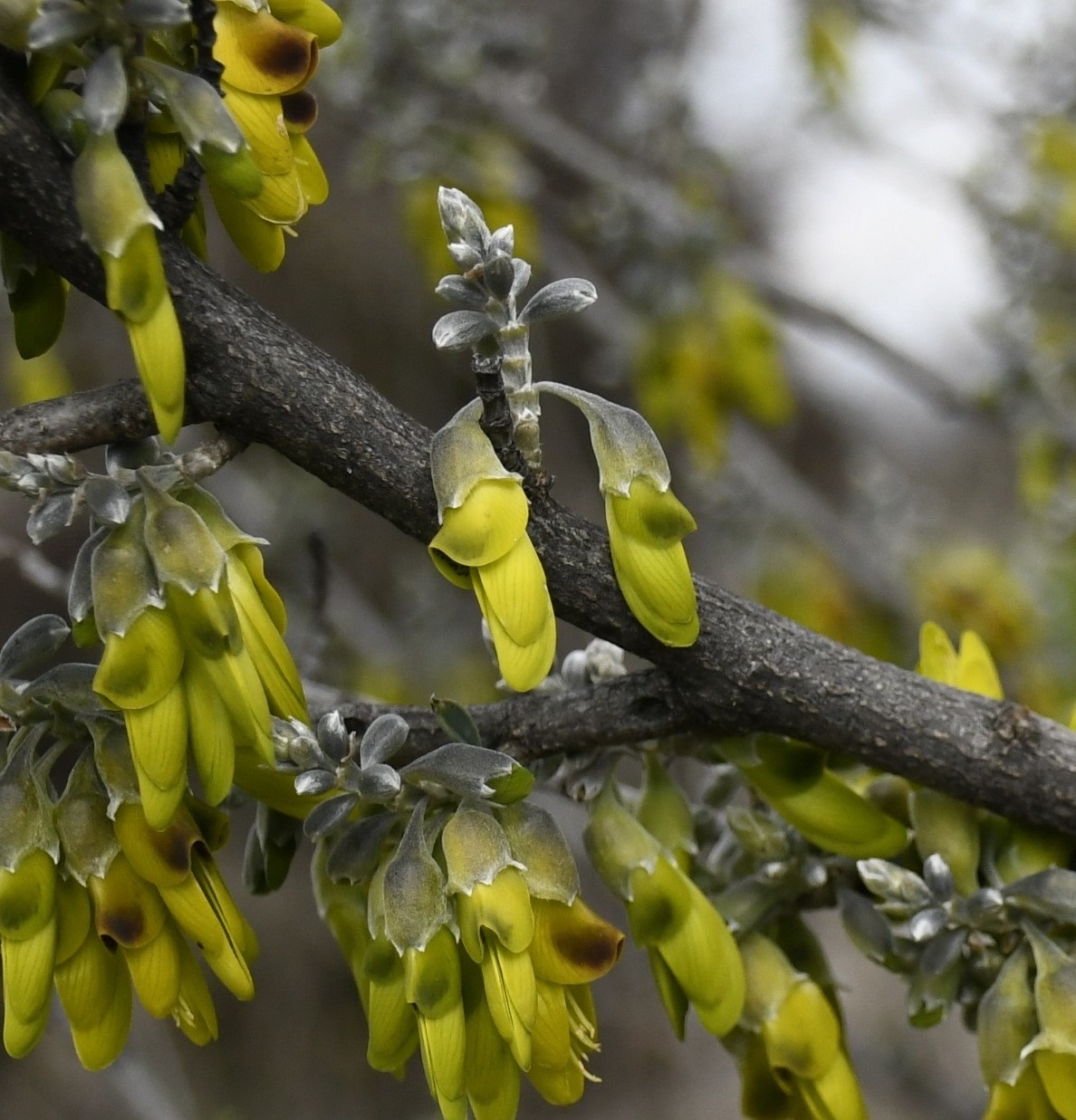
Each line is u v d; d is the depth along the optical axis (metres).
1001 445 2.36
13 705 0.75
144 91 0.74
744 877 0.79
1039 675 1.38
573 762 0.78
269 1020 2.28
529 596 0.75
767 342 1.33
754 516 1.53
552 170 1.75
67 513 0.75
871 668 0.77
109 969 0.76
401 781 0.76
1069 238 1.40
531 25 1.46
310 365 0.76
